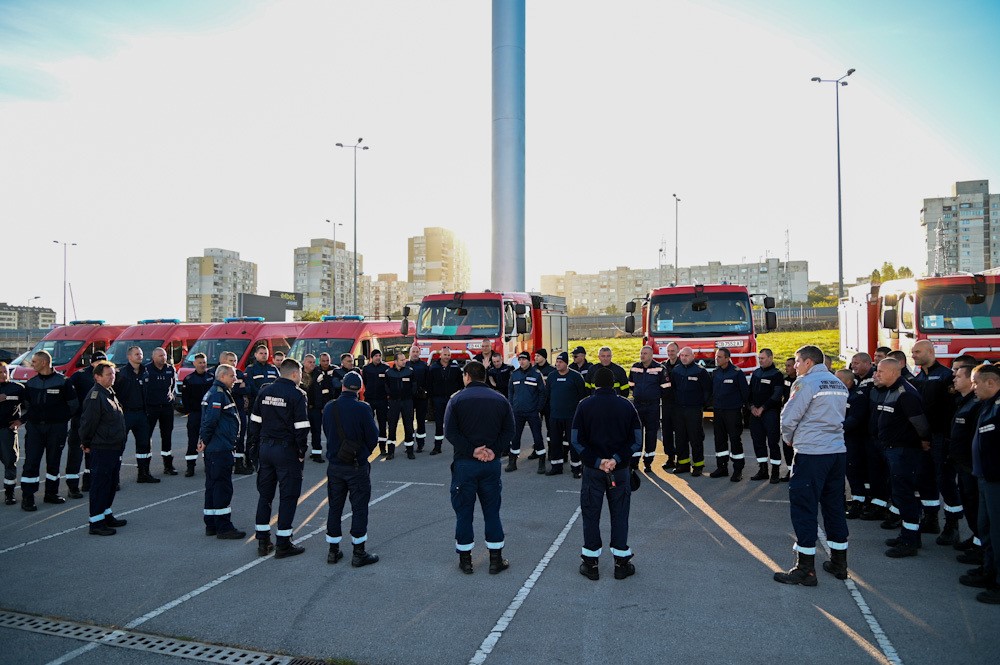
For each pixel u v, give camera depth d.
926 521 7.25
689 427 10.23
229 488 7.46
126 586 5.96
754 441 9.97
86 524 8.02
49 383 8.93
